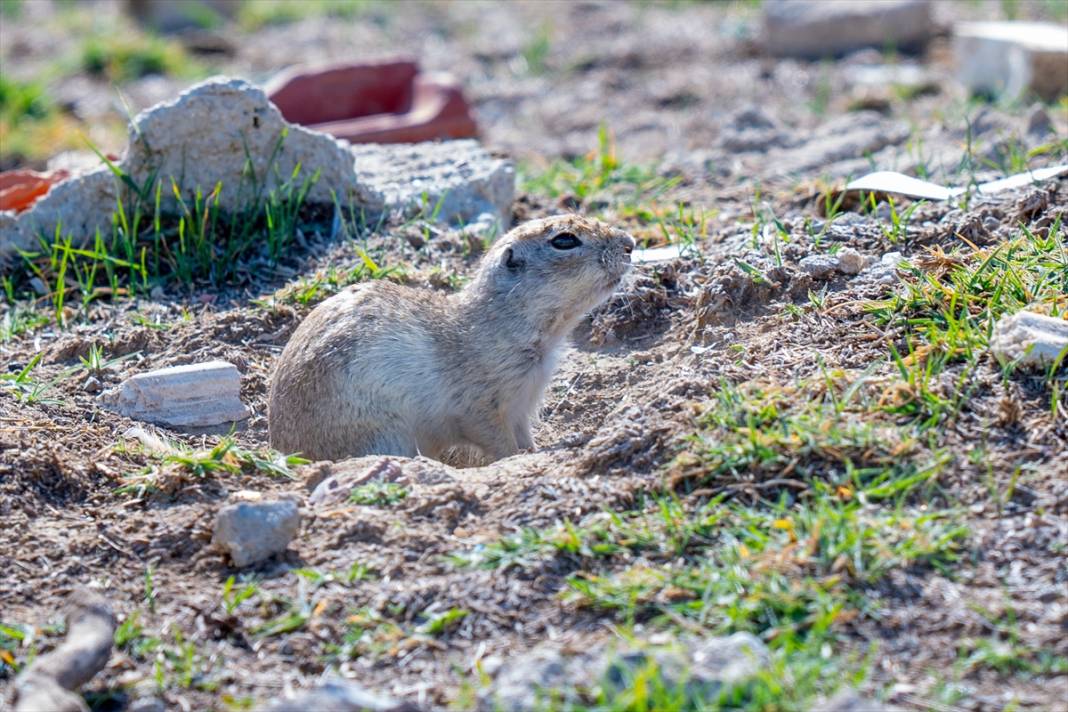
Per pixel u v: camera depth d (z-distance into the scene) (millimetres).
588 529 9625
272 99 21891
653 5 36000
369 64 22375
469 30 34969
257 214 16359
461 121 21328
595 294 12766
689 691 7801
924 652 8359
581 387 13305
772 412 10453
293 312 14586
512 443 13000
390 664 8773
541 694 7938
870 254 13555
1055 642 8328
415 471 10891
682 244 14953
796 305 12695
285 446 12484
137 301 15305
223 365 13250
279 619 9219
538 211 18016
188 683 8711
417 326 12609
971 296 11812
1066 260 12227
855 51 29172
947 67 27172
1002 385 10602
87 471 11195
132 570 9945
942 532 9227
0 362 13984
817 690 7957
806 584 8758
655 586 9000
